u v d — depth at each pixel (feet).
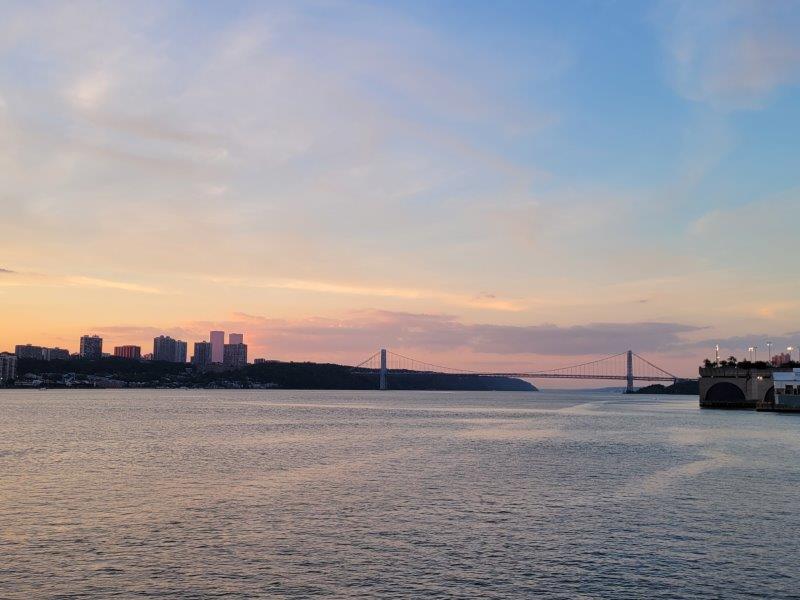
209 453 255.09
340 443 298.76
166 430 371.76
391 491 170.71
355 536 125.29
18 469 208.64
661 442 310.24
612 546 119.75
